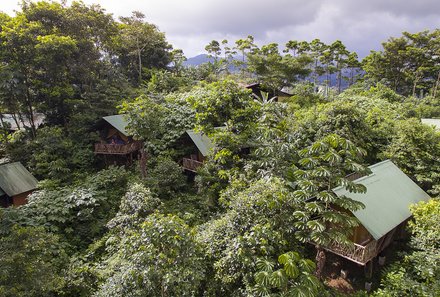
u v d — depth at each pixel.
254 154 14.67
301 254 10.30
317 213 10.39
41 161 21.97
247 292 8.50
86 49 26.55
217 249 9.92
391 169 16.17
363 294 11.64
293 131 17.06
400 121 20.84
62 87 25.34
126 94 30.03
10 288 8.52
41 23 24.34
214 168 16.03
